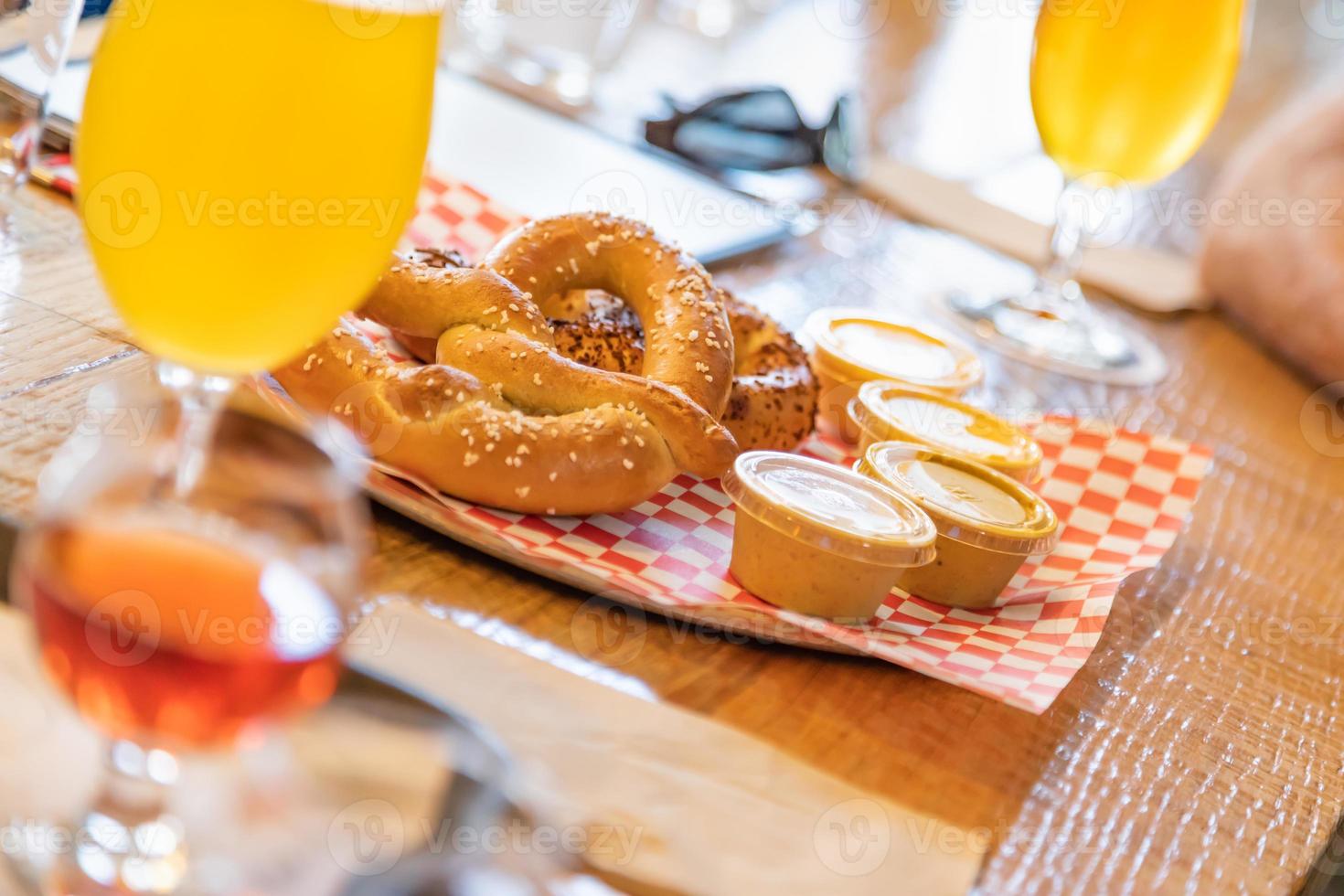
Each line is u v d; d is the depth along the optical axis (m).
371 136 0.86
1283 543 1.19
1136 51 1.31
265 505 0.82
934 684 0.98
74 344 1.01
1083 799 0.95
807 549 0.99
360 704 0.88
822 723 0.95
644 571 0.99
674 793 0.89
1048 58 1.34
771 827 0.89
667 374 1.04
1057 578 1.07
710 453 1.01
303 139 0.85
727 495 1.05
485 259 1.08
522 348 1.01
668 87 1.93
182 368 0.88
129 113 0.85
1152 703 1.01
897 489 1.04
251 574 0.82
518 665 0.92
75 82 1.19
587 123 1.49
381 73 0.86
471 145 1.32
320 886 0.83
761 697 0.95
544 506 0.99
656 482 1.01
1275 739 1.01
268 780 0.85
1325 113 1.58
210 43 0.84
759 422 1.09
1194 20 1.29
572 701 0.91
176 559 0.82
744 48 2.31
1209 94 1.31
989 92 2.51
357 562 0.82
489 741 0.88
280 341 0.87
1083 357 1.35
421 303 1.03
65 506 0.81
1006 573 1.03
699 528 1.04
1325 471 1.30
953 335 1.34
